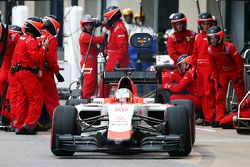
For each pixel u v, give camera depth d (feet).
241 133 167.73
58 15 274.98
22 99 165.27
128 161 125.18
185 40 194.80
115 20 209.77
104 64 220.23
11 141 152.56
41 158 128.47
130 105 130.41
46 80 169.48
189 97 187.42
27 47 162.50
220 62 179.73
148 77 150.00
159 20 238.89
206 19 184.55
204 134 167.02
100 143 127.85
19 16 281.13
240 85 180.55
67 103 147.23
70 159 127.44
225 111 185.98
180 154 130.21
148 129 129.39
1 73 174.19
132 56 246.27
